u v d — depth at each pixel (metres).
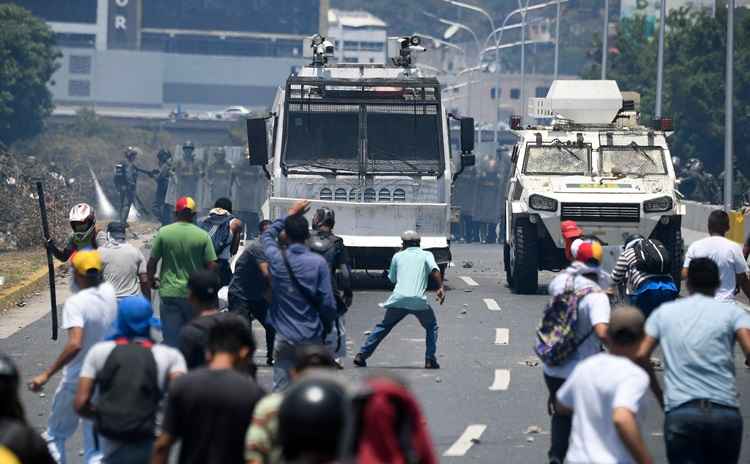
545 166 67.50
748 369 43.78
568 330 27.31
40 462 17.56
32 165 102.62
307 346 19.14
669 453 24.03
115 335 23.08
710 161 157.62
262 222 43.84
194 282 25.88
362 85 66.31
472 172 153.62
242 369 21.48
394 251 65.75
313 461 13.30
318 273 30.42
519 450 31.78
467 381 41.00
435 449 31.80
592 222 64.81
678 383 23.83
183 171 135.12
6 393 17.73
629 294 39.00
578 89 69.75
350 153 66.00
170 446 20.38
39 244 83.31
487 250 112.38
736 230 85.62
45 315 56.22
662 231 65.69
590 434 20.39
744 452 31.97
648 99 163.38
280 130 66.12
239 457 20.22
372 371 42.41
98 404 22.56
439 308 59.22
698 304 24.16
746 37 159.25
